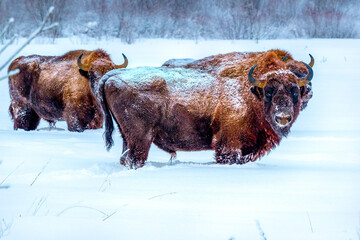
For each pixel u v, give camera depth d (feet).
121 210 55.21
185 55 291.38
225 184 72.79
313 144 127.24
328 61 284.82
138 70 98.99
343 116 182.60
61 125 178.50
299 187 71.41
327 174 83.15
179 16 365.61
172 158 103.14
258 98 93.15
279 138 97.25
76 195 63.05
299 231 47.55
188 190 68.03
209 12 377.91
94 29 341.41
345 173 84.53
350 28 360.07
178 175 80.07
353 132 149.89
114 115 98.73
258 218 52.47
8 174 81.35
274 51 106.63
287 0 376.48
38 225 46.93
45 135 139.85
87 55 160.86
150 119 96.32
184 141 97.60
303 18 368.48
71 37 334.65
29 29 320.91
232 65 98.37
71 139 131.64
